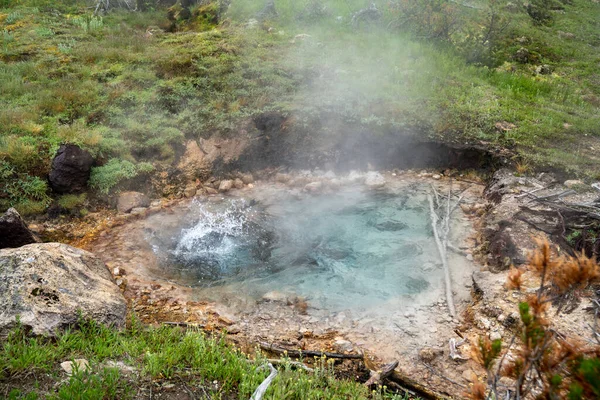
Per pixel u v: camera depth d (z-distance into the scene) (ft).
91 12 56.34
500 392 14.38
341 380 14.98
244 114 33.71
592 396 6.48
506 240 21.99
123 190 28.50
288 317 19.12
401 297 20.29
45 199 26.73
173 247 24.35
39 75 37.27
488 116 34.71
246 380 12.88
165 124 32.91
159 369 13.17
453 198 28.73
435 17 48.85
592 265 7.80
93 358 13.29
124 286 20.63
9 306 14.67
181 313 19.07
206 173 30.91
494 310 18.30
